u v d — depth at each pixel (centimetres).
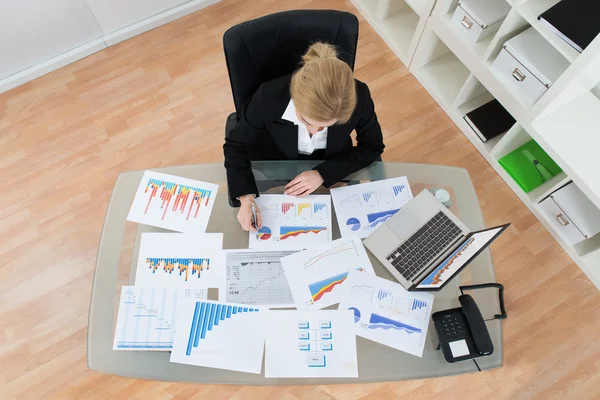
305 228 138
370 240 136
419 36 240
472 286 132
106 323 125
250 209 136
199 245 135
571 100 193
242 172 142
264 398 191
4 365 195
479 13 199
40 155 234
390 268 133
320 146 154
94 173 232
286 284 131
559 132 191
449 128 248
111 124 242
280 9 276
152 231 136
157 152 237
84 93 249
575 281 217
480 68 210
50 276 211
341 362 123
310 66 110
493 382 198
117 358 122
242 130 145
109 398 191
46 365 196
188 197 142
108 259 132
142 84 252
